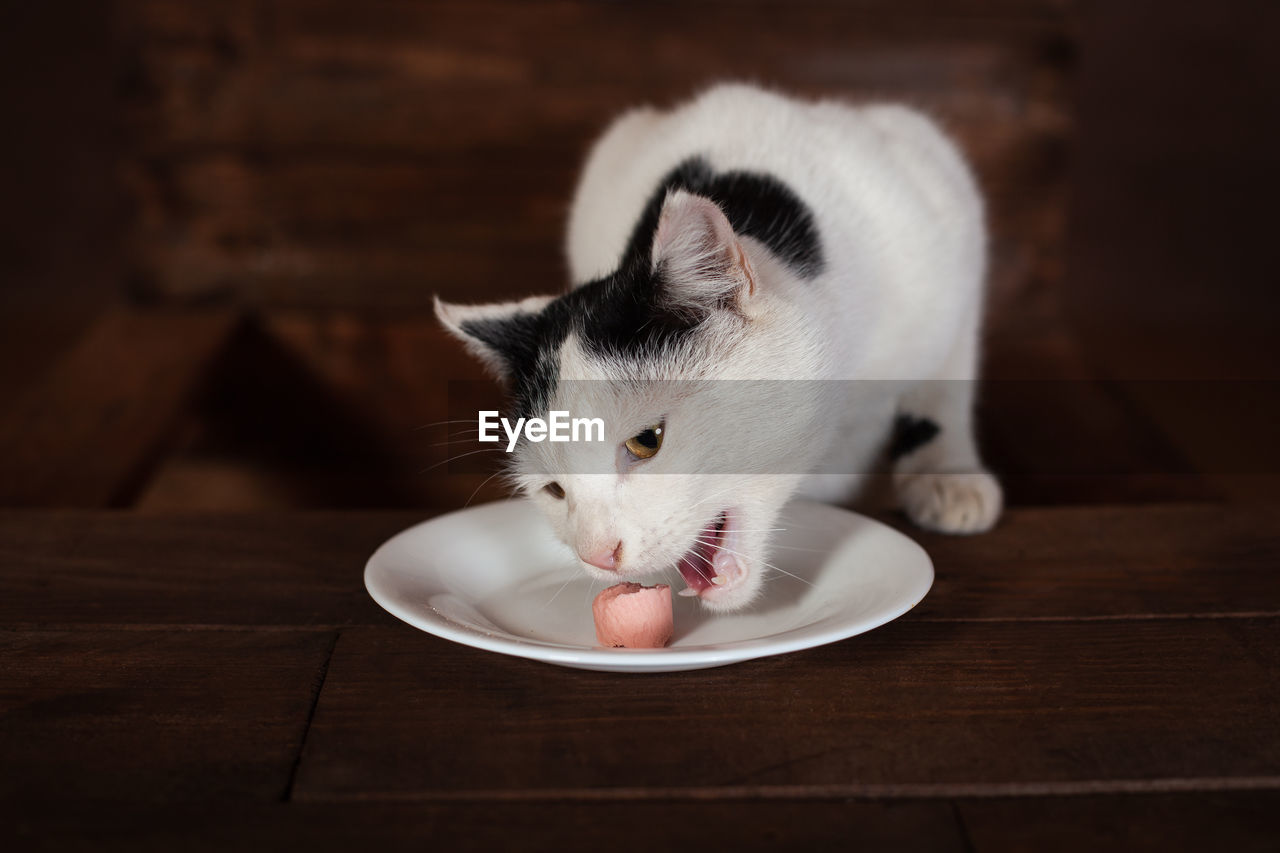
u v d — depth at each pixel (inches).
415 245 51.3
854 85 50.6
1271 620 24.6
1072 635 24.1
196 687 22.7
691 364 25.1
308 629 24.6
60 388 40.5
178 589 26.1
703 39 50.1
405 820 19.8
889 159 30.8
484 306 27.6
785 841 19.4
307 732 21.5
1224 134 81.1
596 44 49.9
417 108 50.1
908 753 20.9
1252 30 80.0
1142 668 23.0
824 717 21.7
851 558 25.6
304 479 51.5
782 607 25.2
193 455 50.9
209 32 49.2
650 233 28.2
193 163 50.3
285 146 50.3
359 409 51.1
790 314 25.7
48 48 83.4
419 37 49.4
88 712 22.1
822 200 28.8
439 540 26.1
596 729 21.5
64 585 26.3
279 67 49.6
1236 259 76.0
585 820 19.7
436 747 21.1
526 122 50.4
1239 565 26.8
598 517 24.6
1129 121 81.5
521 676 22.9
